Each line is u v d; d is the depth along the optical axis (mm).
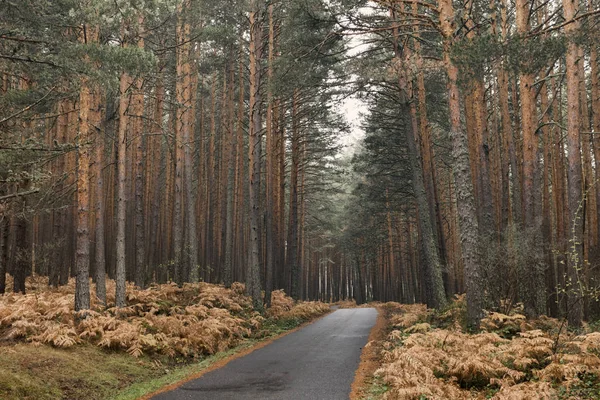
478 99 18047
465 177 12062
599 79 19312
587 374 7484
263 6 21500
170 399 7777
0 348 9156
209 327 14016
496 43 10961
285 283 31781
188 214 22078
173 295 18859
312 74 17766
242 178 28672
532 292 12078
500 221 21203
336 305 52031
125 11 12305
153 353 11688
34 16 12148
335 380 9086
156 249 27328
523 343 8594
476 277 11656
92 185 25781
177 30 21875
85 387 8602
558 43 10820
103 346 11031
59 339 10164
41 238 25219
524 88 15406
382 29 13344
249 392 8195
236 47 25656
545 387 6582
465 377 7953
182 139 22266
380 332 17203
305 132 32125
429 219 19734
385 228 44219
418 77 20719
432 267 18344
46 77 11625
